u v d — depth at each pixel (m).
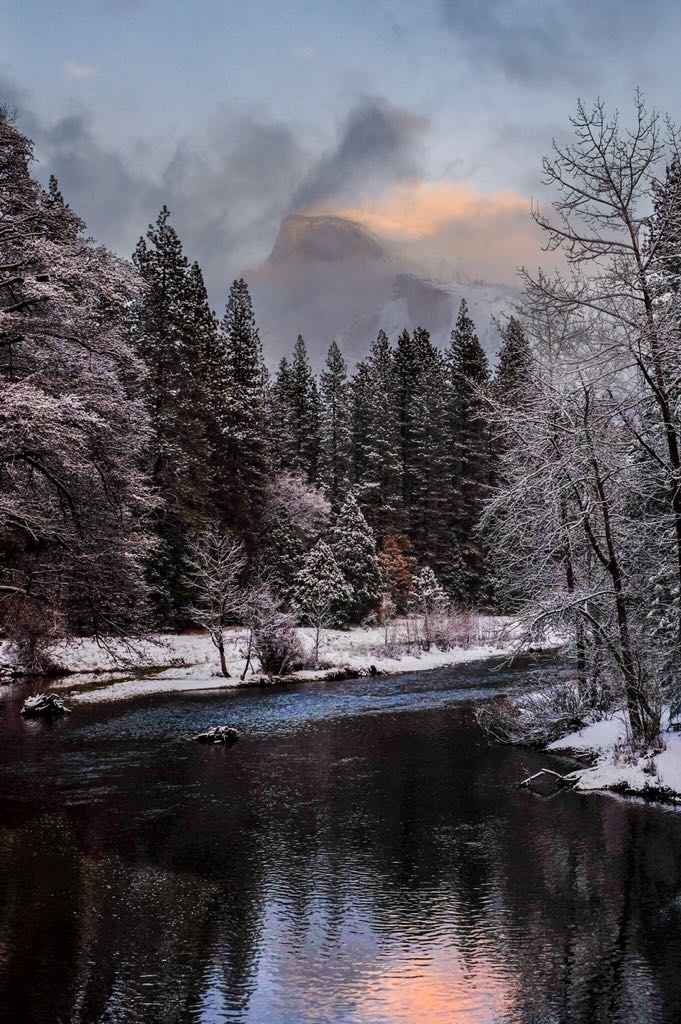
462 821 15.02
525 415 17.28
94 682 34.97
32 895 11.42
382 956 9.56
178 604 44.88
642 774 16.91
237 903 11.17
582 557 20.47
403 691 33.22
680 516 16.17
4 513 16.02
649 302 16.06
